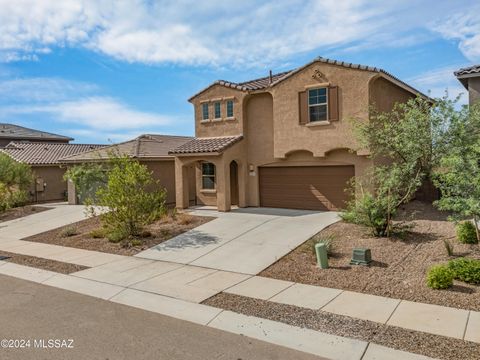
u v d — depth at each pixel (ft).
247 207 68.64
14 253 45.14
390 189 42.39
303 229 48.42
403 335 21.21
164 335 22.11
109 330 22.84
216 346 20.65
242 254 40.09
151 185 78.64
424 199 62.13
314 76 58.65
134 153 77.82
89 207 76.69
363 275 31.68
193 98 74.23
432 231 42.86
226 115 70.28
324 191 61.98
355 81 55.11
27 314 25.54
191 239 47.37
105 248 45.44
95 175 75.20
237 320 24.11
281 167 66.23
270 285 30.76
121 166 55.06
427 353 19.19
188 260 39.19
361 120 54.39
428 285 28.14
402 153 40.93
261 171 68.49
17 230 61.11
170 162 83.82
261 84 68.80
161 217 56.59
